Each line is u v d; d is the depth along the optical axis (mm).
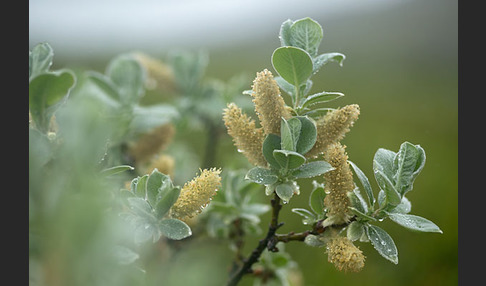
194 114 785
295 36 504
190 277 417
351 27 1944
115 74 657
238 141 492
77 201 349
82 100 374
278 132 485
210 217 651
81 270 347
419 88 1599
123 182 565
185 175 754
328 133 488
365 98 1505
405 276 933
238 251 639
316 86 1540
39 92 476
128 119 619
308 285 896
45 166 427
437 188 1164
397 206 497
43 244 372
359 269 479
